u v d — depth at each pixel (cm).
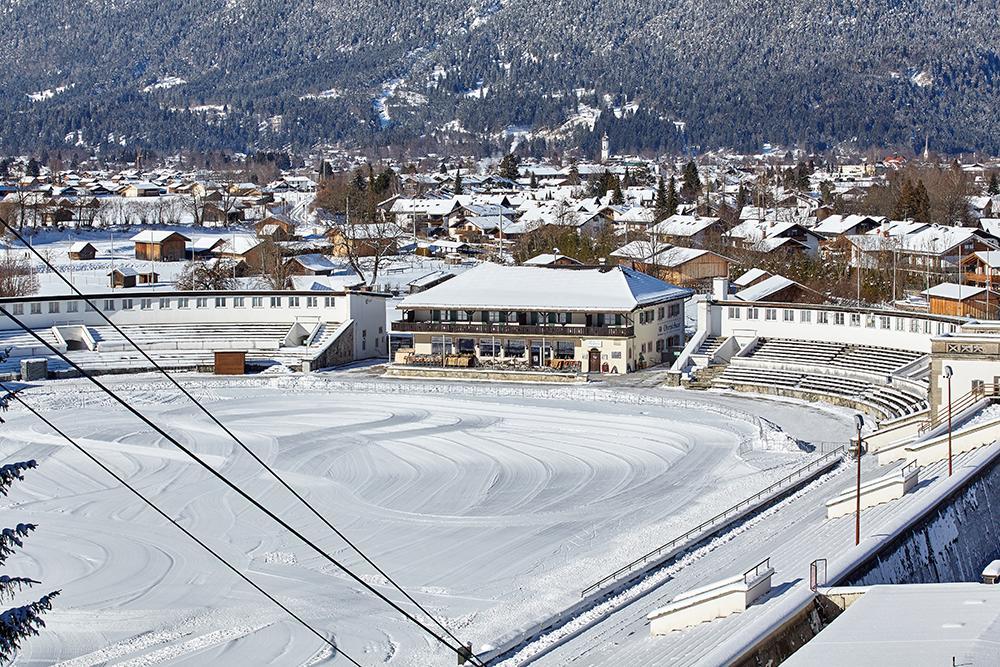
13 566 5312
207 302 11362
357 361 11100
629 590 4794
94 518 6016
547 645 4256
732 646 3291
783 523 5416
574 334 10088
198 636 4531
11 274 13775
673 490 6450
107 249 18212
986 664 2827
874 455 6806
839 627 3198
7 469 2412
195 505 6247
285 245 18200
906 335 9112
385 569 5281
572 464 7094
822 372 9181
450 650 4334
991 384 6856
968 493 4984
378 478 6812
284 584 5088
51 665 4269
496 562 5350
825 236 18188
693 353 10062
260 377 10188
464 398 9256
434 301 10394
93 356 10488
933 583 3997
